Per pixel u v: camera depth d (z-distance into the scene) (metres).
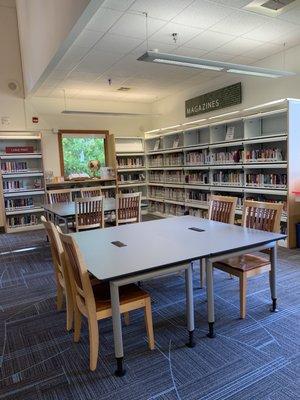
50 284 3.67
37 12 5.11
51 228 2.51
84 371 2.09
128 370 2.07
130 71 5.65
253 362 2.10
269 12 3.62
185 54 4.98
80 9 3.31
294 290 3.19
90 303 2.02
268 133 5.26
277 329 2.48
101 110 8.00
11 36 6.87
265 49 4.86
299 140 4.50
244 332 2.46
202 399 1.80
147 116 8.62
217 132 6.04
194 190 6.80
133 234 2.91
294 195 4.50
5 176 6.61
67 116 7.58
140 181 8.32
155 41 4.38
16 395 1.91
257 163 4.96
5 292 3.50
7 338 2.55
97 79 6.06
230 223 3.41
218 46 4.68
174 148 7.04
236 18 3.75
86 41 4.29
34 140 7.11
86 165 7.96
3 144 6.86
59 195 6.03
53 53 4.41
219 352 2.22
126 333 2.52
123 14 3.57
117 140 8.08
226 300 3.01
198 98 6.88
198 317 2.73
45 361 2.22
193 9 3.50
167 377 2.00
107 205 5.04
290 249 4.54
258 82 5.54
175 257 2.17
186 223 3.31
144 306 2.21
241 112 5.48
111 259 2.19
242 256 2.92
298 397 1.79
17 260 4.66
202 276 3.38
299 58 4.74
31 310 3.03
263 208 3.01
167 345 2.33
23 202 6.86
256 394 1.82
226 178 5.64
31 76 6.04
